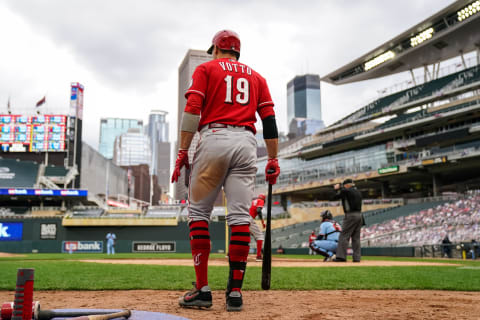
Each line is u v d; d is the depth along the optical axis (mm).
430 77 57625
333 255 13102
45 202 53438
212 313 2936
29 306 1794
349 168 54438
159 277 6074
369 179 50469
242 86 3461
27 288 1800
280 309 3119
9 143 56781
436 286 4895
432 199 41156
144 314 2551
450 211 34469
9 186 52344
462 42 52406
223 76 3416
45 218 41875
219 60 3557
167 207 55188
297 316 2793
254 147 3467
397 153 48875
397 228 35250
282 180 62906
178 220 42969
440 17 51125
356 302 3537
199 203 3330
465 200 35438
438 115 42688
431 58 57562
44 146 57219
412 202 43438
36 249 41219
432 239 29766
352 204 11992
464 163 42031
